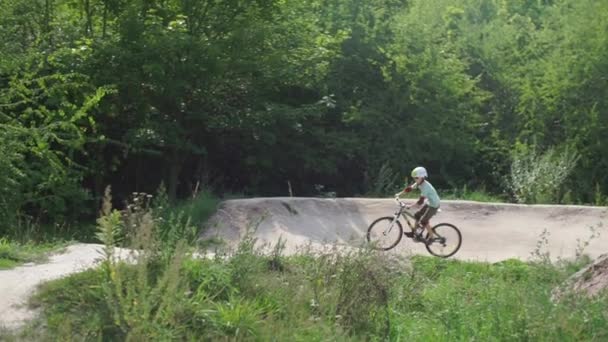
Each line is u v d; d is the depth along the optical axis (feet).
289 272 30.76
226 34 63.10
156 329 23.90
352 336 27.02
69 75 53.93
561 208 54.75
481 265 42.93
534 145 71.15
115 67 60.29
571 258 45.80
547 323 26.81
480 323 28.17
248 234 31.65
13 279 29.53
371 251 31.04
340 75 74.84
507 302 29.27
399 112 74.18
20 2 61.41
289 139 71.41
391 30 76.54
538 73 77.66
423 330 28.89
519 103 77.71
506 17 95.40
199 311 25.64
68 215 56.90
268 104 66.69
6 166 49.19
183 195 70.64
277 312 27.32
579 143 73.56
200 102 65.57
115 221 27.55
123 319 24.68
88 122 59.41
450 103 74.90
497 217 54.44
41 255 33.99
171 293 24.45
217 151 71.10
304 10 67.87
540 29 89.66
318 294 28.53
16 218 49.70
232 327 25.59
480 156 77.51
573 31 76.95
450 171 76.33
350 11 76.38
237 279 28.68
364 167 74.49
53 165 52.08
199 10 63.05
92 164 62.49
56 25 62.59
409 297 32.89
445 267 42.60
